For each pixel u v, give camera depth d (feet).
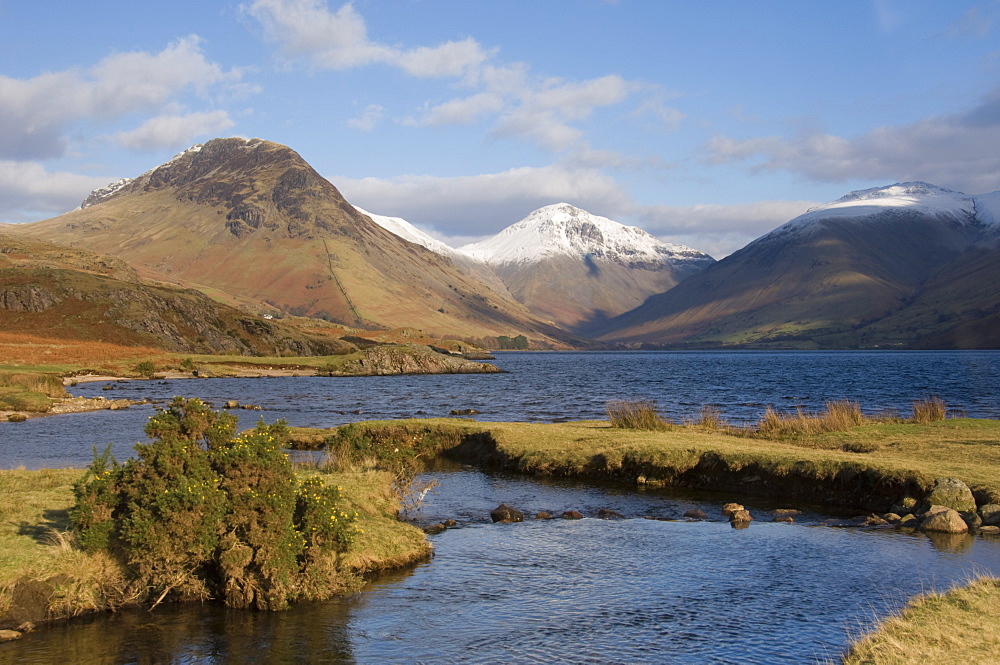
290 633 42.24
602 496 80.33
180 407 52.08
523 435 105.91
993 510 65.26
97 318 453.58
